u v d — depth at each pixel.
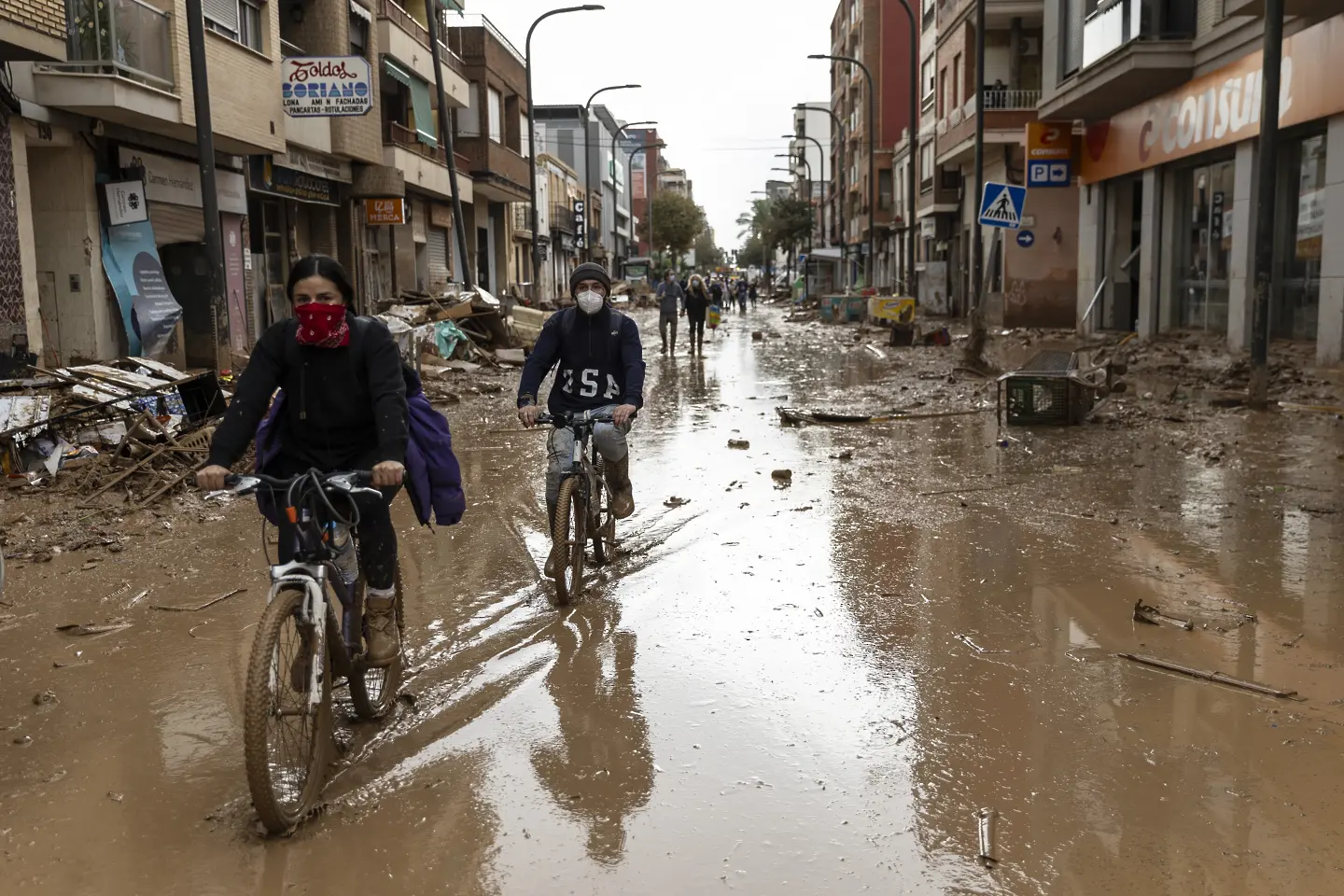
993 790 3.65
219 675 4.91
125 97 14.51
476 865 3.24
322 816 3.56
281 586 3.64
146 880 3.19
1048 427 11.73
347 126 24.27
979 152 21.47
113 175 15.91
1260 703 4.32
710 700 4.48
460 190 36.53
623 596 5.98
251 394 3.80
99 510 8.21
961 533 7.21
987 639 5.14
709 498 8.50
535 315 24.45
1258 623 5.27
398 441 3.79
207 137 12.96
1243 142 18.27
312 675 3.64
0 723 4.39
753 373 19.69
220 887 3.14
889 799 3.60
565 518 5.78
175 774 3.91
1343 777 3.67
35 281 13.88
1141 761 3.84
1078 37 23.77
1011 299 33.03
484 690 4.66
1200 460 9.55
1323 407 12.10
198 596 6.13
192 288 18.89
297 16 23.80
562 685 4.69
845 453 10.25
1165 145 21.31
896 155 53.53
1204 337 20.39
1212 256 20.45
